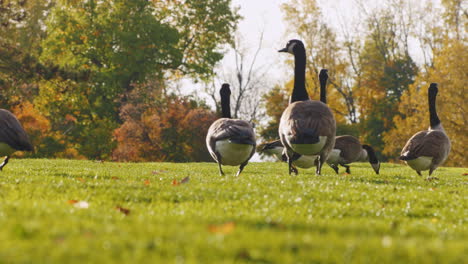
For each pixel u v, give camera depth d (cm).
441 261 423
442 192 1055
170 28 4962
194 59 5522
